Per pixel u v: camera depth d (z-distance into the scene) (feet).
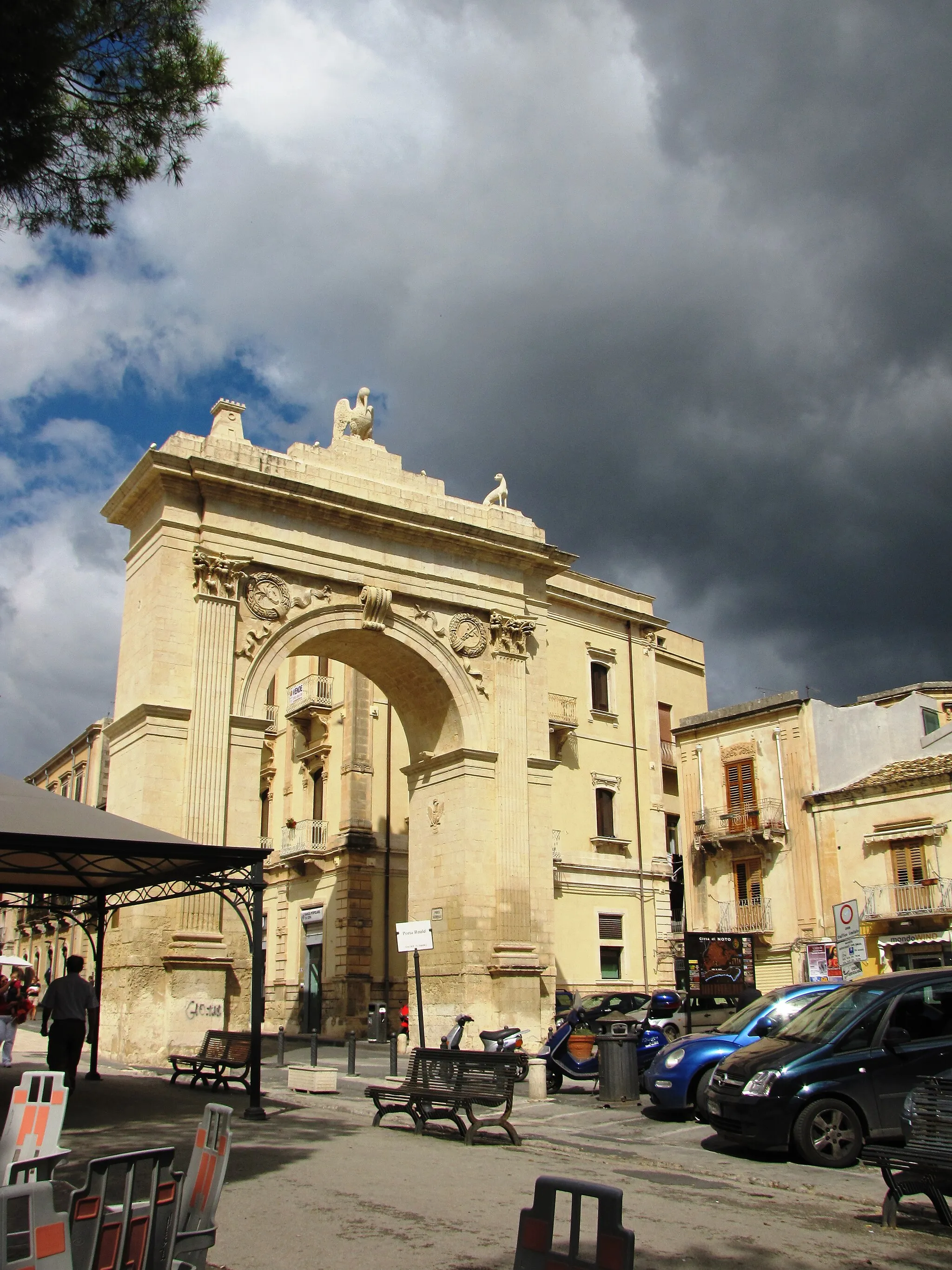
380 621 91.35
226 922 78.07
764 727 125.39
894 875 109.29
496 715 96.43
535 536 104.01
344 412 96.63
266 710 140.46
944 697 126.21
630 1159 40.75
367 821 119.03
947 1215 29.91
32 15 32.48
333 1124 46.88
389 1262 24.08
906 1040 40.81
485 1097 42.39
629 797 133.18
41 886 62.59
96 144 38.06
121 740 82.89
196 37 38.09
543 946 93.76
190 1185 18.75
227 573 82.79
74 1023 52.95
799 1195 34.37
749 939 110.42
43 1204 15.43
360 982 113.70
